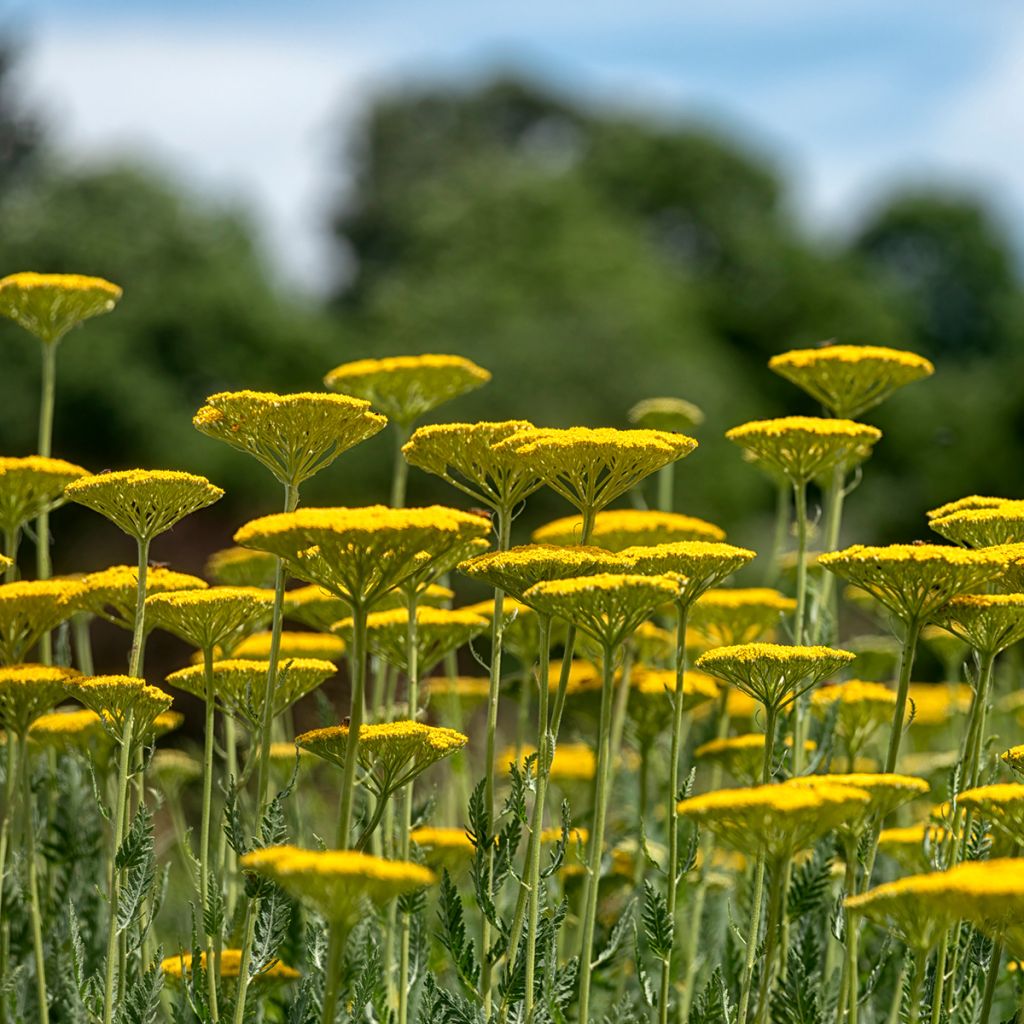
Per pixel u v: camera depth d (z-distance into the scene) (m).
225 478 36.09
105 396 36.91
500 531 6.61
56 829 7.85
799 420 7.53
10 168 50.00
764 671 6.05
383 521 4.92
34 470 7.81
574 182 54.72
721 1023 6.24
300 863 4.38
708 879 8.69
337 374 8.92
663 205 71.50
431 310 45.34
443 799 10.38
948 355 74.38
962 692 11.67
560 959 7.72
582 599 5.44
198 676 6.75
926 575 5.89
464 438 6.40
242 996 5.82
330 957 4.61
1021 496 44.47
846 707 8.33
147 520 6.45
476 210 52.94
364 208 72.81
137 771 6.41
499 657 6.53
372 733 5.73
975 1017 6.38
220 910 6.08
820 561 6.18
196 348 40.03
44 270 40.59
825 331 58.91
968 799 5.29
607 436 5.95
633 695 8.62
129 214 41.91
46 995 7.48
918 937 4.87
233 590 6.59
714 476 37.66
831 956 7.45
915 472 45.62
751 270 60.53
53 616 7.18
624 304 46.53
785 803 4.66
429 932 6.99
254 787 11.58
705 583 6.14
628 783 9.69
